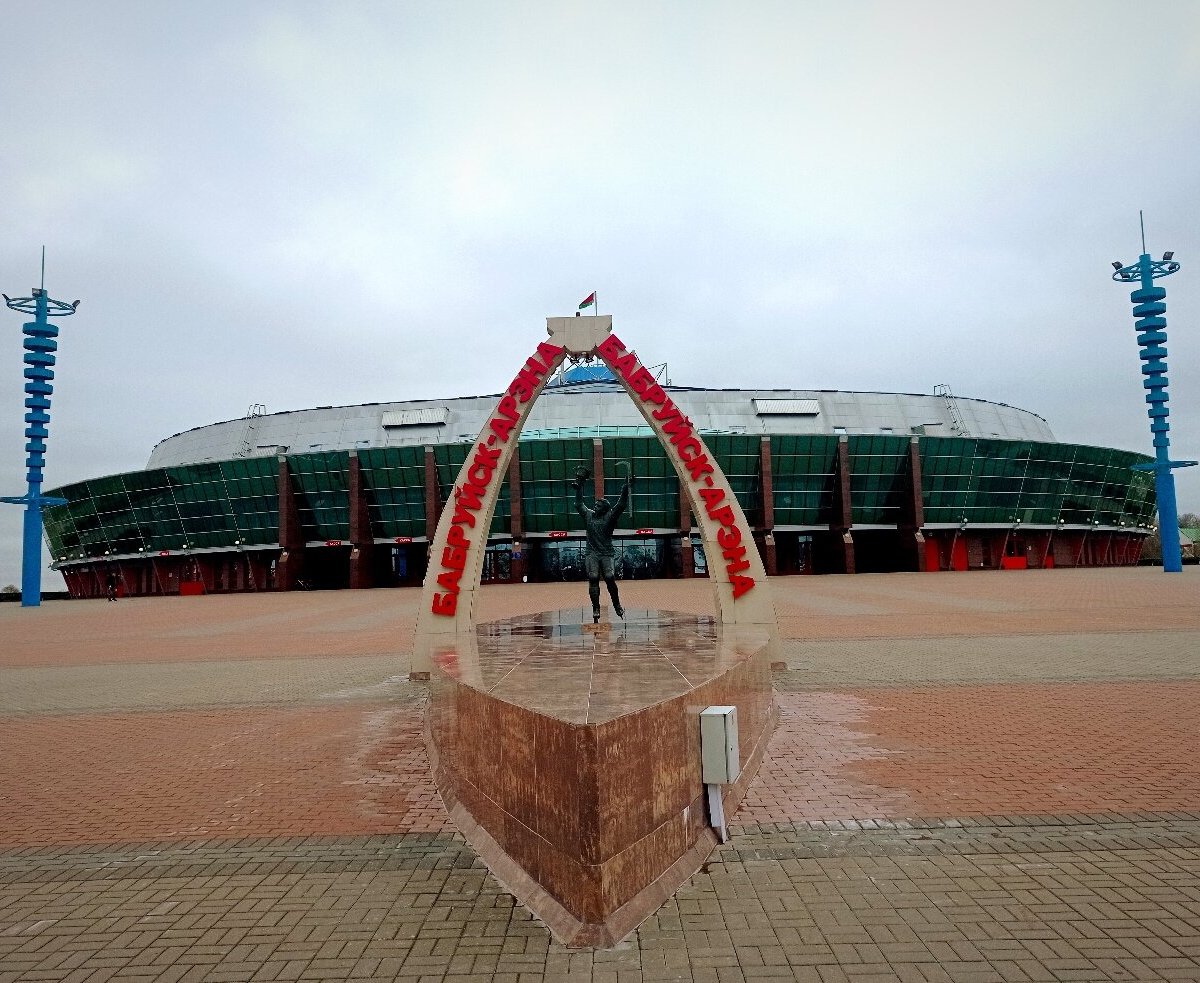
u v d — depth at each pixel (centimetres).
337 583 7588
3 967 509
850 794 829
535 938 525
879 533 7344
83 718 1360
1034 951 492
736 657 946
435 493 6719
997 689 1370
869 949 498
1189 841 678
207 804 861
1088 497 7450
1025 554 7550
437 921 558
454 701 829
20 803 877
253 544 7138
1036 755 955
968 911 552
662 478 6819
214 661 2112
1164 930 518
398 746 1105
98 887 641
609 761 533
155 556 7519
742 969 476
